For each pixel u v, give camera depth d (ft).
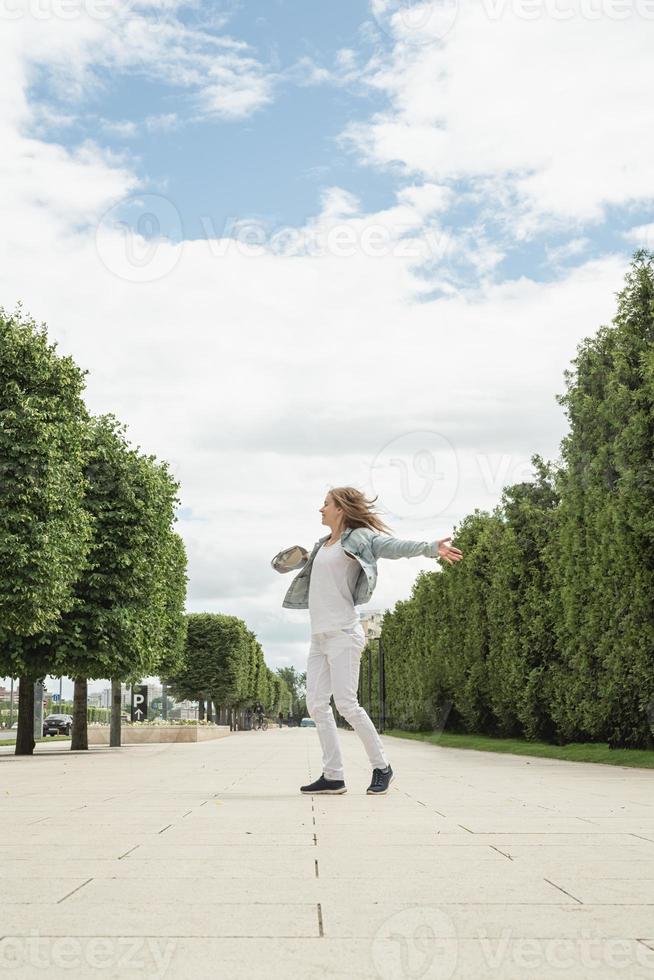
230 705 287.07
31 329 80.43
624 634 60.34
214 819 21.21
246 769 46.21
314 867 14.37
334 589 26.94
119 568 92.48
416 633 144.25
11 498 75.00
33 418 75.51
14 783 36.60
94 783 35.96
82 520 82.28
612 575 62.08
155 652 98.22
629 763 54.80
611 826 20.20
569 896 12.12
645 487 56.39
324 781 28.53
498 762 59.06
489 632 99.66
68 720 229.45
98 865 14.55
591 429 68.13
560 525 72.95
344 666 27.20
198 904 11.59
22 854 15.71
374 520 27.04
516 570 85.30
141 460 97.30
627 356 61.62
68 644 89.71
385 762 28.40
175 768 48.47
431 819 21.30
